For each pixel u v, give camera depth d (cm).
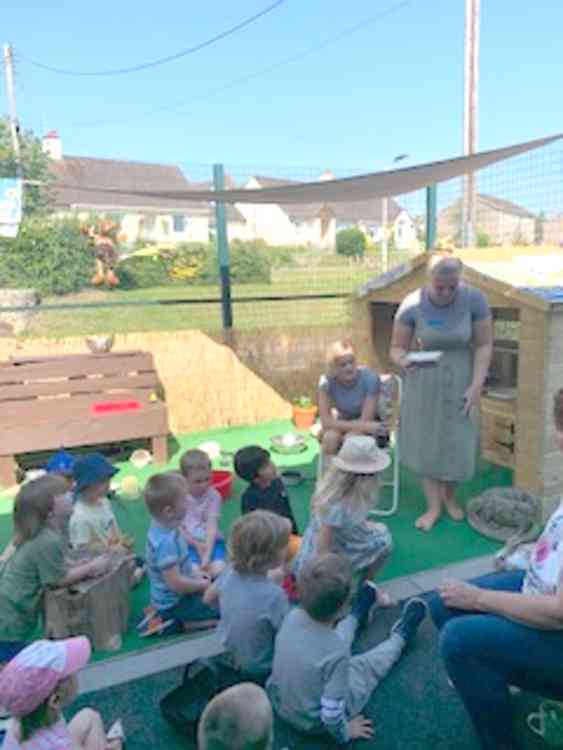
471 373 404
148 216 802
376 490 307
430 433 408
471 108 1238
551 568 207
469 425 404
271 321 718
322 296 732
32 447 513
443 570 357
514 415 471
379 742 227
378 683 257
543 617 194
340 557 232
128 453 591
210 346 664
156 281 804
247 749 151
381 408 445
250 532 245
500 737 210
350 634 276
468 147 1242
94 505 330
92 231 775
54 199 758
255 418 695
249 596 245
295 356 707
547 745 222
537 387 414
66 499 270
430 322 399
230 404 680
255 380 690
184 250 786
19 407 506
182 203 836
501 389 505
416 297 410
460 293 393
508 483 494
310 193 626
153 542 295
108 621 285
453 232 783
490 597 209
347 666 220
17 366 518
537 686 206
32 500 260
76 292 768
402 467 539
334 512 295
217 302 673
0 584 263
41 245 743
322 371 722
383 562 321
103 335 616
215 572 331
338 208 795
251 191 592
